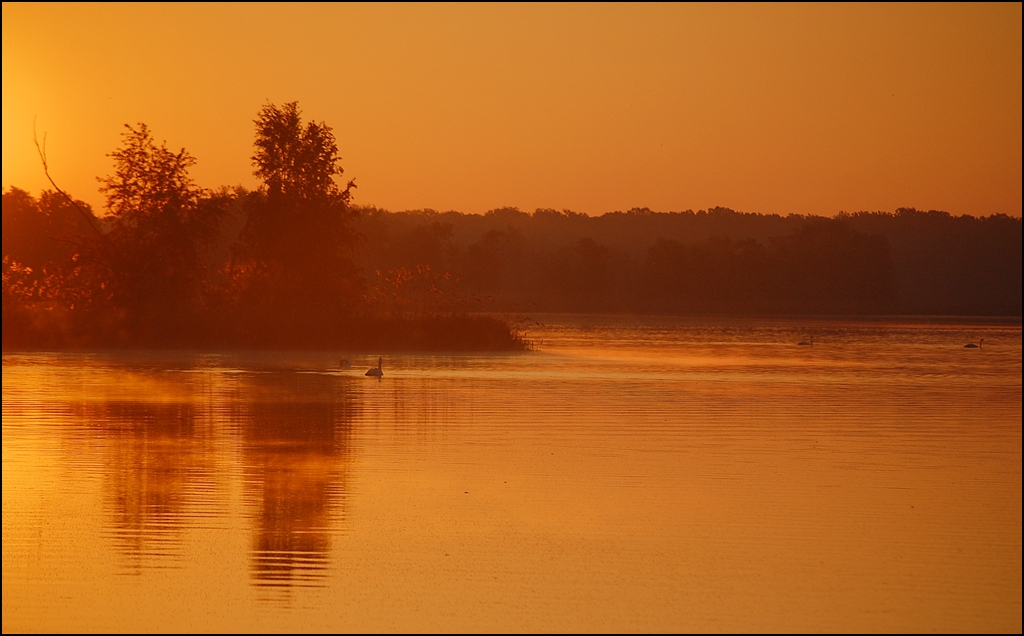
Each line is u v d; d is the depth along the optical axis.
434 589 44.59
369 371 150.62
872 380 148.88
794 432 90.25
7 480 66.25
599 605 42.81
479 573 46.88
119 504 59.38
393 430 89.81
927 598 43.97
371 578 46.00
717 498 62.03
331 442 82.75
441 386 133.50
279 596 43.59
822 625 40.88
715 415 102.19
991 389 134.88
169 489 63.69
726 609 42.56
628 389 130.50
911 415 103.94
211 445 80.88
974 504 60.72
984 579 46.34
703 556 49.72
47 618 41.06
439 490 63.97
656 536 53.16
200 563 47.94
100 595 43.62
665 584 45.50
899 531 54.38
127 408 105.19
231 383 136.12
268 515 56.94
